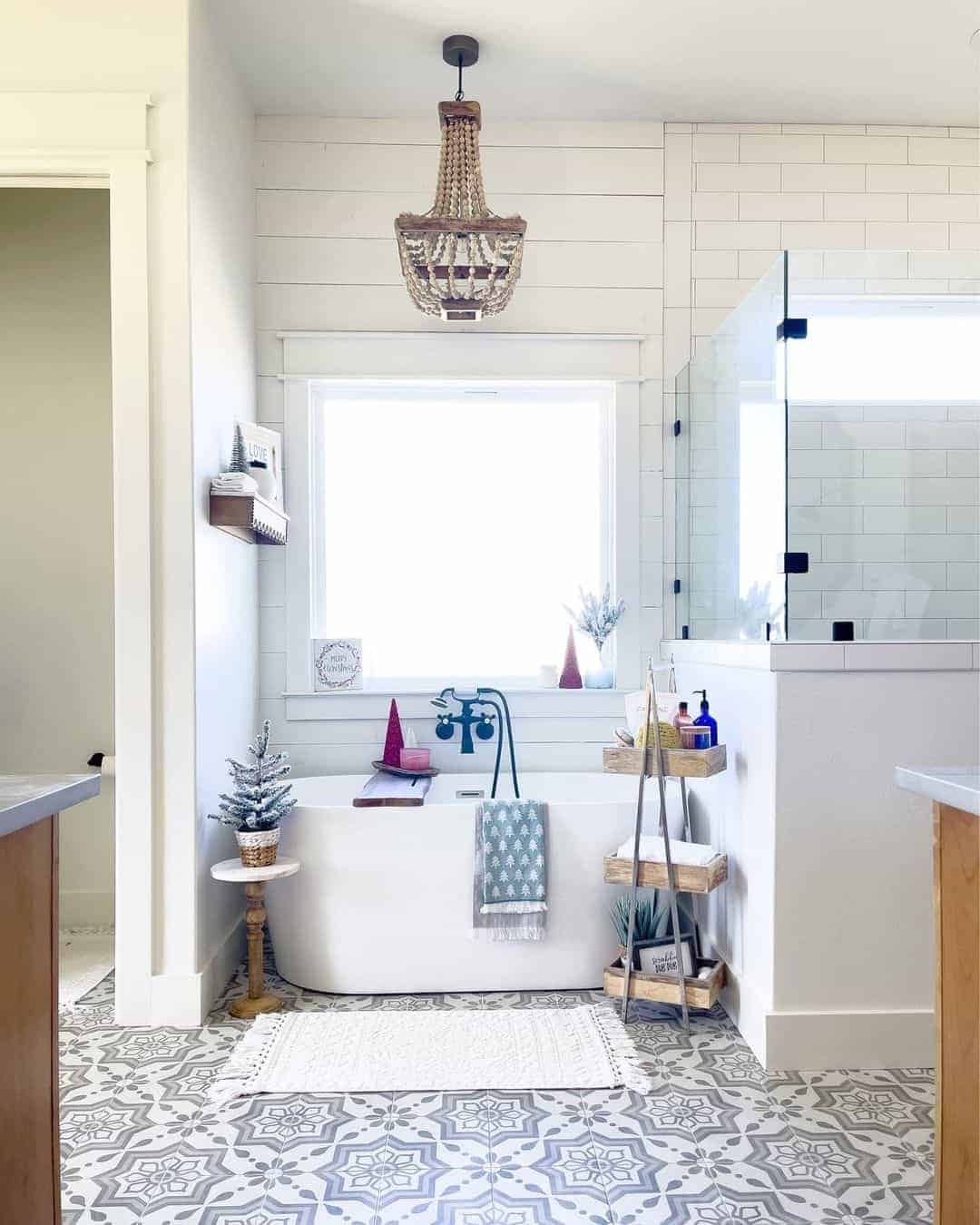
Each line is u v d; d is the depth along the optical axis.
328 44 3.27
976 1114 1.38
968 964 1.40
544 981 3.06
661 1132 2.20
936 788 1.44
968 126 3.89
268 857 2.90
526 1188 1.99
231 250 3.34
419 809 3.04
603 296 3.83
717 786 3.04
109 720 3.72
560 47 3.29
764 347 2.69
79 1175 2.04
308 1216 1.89
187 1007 2.79
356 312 3.79
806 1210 1.90
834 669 2.50
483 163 3.81
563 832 3.06
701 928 3.24
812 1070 2.51
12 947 1.34
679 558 3.79
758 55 3.36
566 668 3.85
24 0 2.79
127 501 2.77
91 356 3.72
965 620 2.57
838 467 2.55
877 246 3.87
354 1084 2.43
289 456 3.78
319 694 3.77
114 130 2.76
